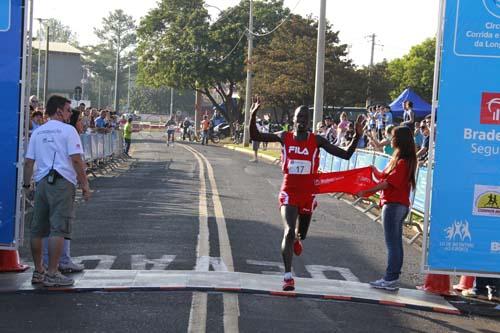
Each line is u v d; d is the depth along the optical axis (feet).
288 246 26.89
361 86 156.76
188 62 199.00
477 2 27.68
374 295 27.89
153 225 40.98
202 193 59.00
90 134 74.49
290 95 155.12
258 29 199.41
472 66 27.89
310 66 153.69
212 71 199.72
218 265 31.27
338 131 79.51
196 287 26.99
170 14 207.62
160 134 255.09
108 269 29.81
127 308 24.34
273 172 87.20
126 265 30.63
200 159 108.68
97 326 22.33
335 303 26.48
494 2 27.66
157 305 24.73
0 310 23.93
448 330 24.22
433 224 28.43
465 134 28.09
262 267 31.55
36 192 26.76
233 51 199.31
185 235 38.06
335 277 30.89
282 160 27.50
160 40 207.00
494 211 28.25
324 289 28.12
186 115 447.83
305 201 27.14
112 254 32.76
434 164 28.27
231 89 206.90
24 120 28.68
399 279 31.58
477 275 28.37
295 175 27.07
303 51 155.43
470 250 28.43
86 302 25.02
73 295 25.94
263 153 129.59
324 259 34.45
